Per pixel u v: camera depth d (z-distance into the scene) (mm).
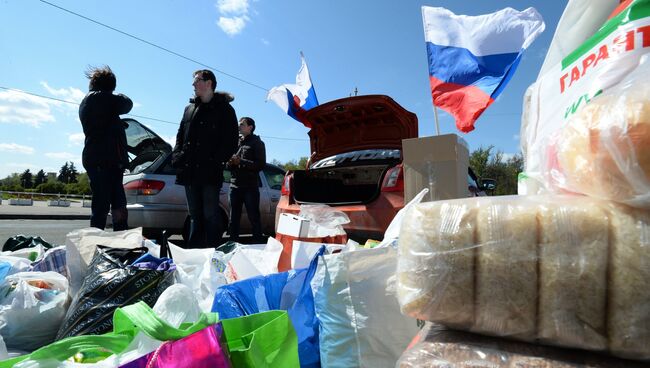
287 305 1417
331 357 1234
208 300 1587
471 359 702
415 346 770
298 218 2141
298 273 1481
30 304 1527
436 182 2311
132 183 4457
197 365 844
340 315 1243
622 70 938
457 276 744
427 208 807
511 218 717
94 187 3316
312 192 3625
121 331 976
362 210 2816
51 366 811
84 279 1620
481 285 727
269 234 5738
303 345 1294
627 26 977
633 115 610
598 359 680
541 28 2660
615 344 643
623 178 620
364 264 1278
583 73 1074
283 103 4203
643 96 627
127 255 1699
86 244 1858
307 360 1294
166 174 4488
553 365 672
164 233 2367
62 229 8000
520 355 700
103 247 1791
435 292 759
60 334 1420
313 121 3947
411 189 2381
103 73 3373
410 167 2391
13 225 8883
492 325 731
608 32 1036
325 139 4172
